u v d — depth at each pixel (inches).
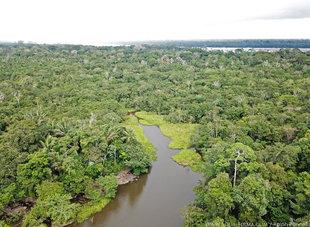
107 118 3213.6
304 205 1360.7
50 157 1802.4
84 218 1649.9
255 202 1349.7
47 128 2284.7
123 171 2210.9
